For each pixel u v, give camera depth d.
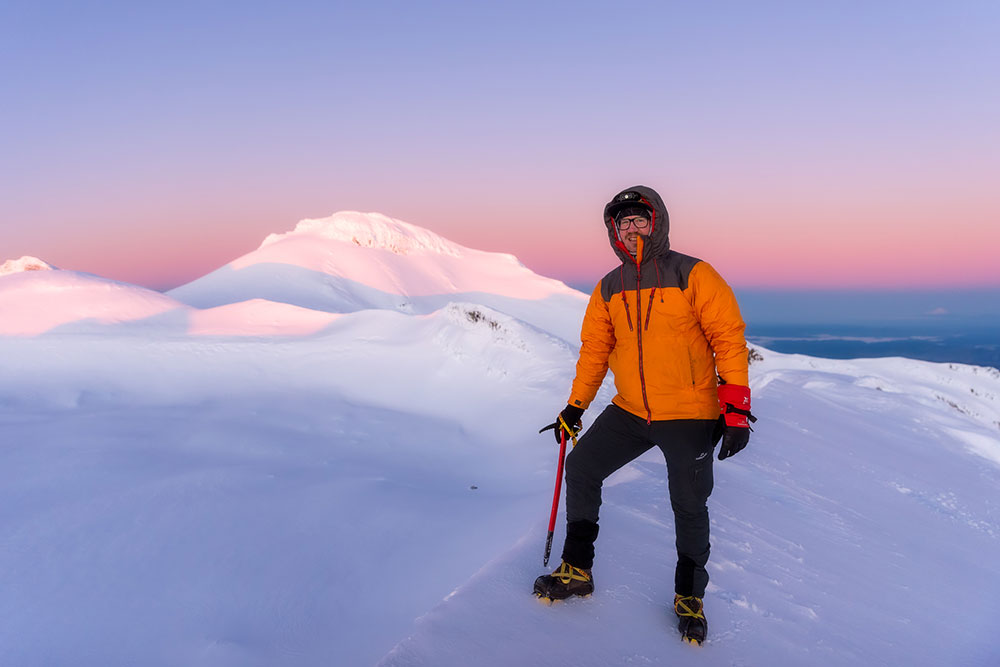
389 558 5.19
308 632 4.02
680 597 2.39
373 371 18.12
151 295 32.25
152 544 5.91
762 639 2.54
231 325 26.47
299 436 12.17
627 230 2.35
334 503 6.91
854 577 3.75
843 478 7.10
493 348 17.38
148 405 16.02
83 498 7.52
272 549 5.55
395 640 3.66
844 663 2.52
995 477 10.03
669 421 2.37
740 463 6.41
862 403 13.68
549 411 13.17
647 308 2.35
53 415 14.56
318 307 108.94
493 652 2.11
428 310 130.38
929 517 6.58
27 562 5.62
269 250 138.62
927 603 3.72
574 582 2.49
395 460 10.67
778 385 13.23
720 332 2.29
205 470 8.80
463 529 5.84
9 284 30.39
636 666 2.15
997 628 3.61
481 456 11.18
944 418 13.82
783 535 4.12
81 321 26.05
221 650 3.89
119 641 4.21
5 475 8.55
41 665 3.99
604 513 3.70
